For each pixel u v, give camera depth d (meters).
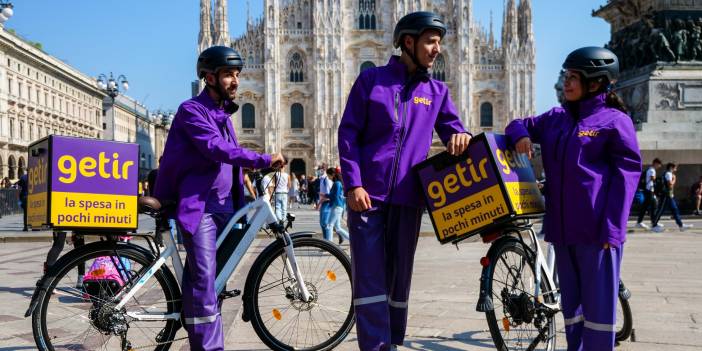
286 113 78.50
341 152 5.16
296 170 78.50
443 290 9.35
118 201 5.37
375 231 5.11
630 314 6.14
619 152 4.91
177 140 5.58
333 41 77.31
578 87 5.06
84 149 5.28
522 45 77.62
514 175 5.20
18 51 64.88
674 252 13.67
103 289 5.50
